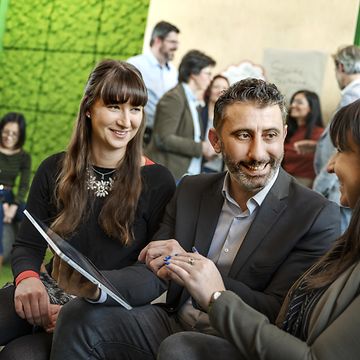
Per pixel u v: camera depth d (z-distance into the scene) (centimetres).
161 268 117
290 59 355
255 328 94
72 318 120
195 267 107
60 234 151
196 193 145
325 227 128
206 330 132
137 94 151
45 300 141
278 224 130
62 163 160
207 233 138
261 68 361
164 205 157
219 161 355
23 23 454
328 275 99
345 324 86
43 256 159
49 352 135
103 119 150
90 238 153
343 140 102
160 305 141
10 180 383
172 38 373
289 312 105
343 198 106
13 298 149
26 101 450
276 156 126
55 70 445
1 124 387
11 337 145
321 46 351
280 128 126
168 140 354
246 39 365
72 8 442
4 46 456
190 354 106
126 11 427
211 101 363
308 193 134
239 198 135
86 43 438
